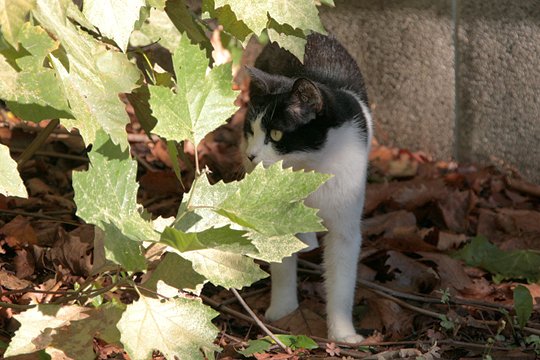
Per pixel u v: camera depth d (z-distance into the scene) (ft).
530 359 11.34
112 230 8.19
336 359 11.08
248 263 8.84
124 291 11.85
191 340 8.49
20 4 7.16
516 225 16.37
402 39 19.48
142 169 17.44
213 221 8.84
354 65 15.69
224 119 8.71
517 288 11.91
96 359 10.23
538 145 18.06
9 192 8.01
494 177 18.49
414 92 19.76
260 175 8.63
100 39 9.96
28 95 8.12
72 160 17.07
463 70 18.89
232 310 12.42
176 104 8.52
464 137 19.38
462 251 14.82
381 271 14.35
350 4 19.77
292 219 8.46
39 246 13.29
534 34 17.34
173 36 12.60
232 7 9.14
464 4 18.42
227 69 8.65
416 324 12.68
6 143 17.08
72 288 12.10
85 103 8.48
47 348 8.89
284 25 9.83
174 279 9.06
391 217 16.03
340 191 12.64
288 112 12.82
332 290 12.63
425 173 18.89
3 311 10.87
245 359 10.90
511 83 18.13
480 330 12.34
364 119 13.67
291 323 12.60
